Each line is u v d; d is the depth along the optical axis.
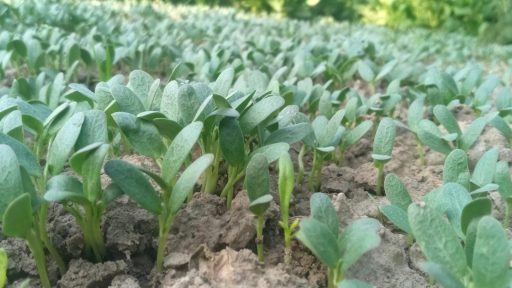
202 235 0.19
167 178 0.18
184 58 0.44
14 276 0.18
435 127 0.26
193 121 0.19
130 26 0.62
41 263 0.17
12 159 0.16
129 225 0.19
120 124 0.19
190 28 0.68
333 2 1.57
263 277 0.17
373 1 1.47
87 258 0.19
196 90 0.22
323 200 0.17
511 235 0.21
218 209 0.21
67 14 0.62
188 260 0.18
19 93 0.30
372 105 0.32
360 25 1.21
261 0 1.56
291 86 0.31
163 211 0.18
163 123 0.20
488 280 0.14
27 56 0.40
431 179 0.27
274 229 0.20
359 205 0.23
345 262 0.15
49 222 0.20
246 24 0.90
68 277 0.18
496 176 0.21
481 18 1.27
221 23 0.82
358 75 0.51
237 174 0.21
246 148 0.23
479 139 0.32
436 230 0.15
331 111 0.28
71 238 0.18
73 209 0.18
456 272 0.15
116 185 0.18
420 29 1.25
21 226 0.15
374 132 0.34
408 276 0.19
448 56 0.79
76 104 0.23
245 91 0.27
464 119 0.36
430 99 0.36
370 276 0.18
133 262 0.19
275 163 0.26
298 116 0.24
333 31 0.90
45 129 0.22
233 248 0.19
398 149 0.31
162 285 0.18
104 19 0.67
